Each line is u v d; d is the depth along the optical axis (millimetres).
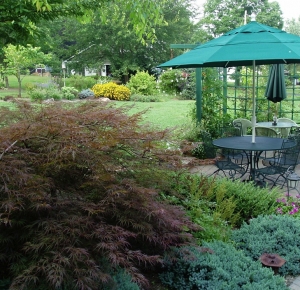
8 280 1906
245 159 5539
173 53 25766
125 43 23641
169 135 2578
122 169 2324
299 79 8383
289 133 6832
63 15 2922
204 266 2410
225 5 28156
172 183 2939
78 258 1805
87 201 2100
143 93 18391
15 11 2502
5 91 19625
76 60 26125
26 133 2064
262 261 2627
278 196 3875
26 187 1867
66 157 2043
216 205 3453
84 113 2414
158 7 3328
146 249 2359
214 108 7445
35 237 1892
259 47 4055
